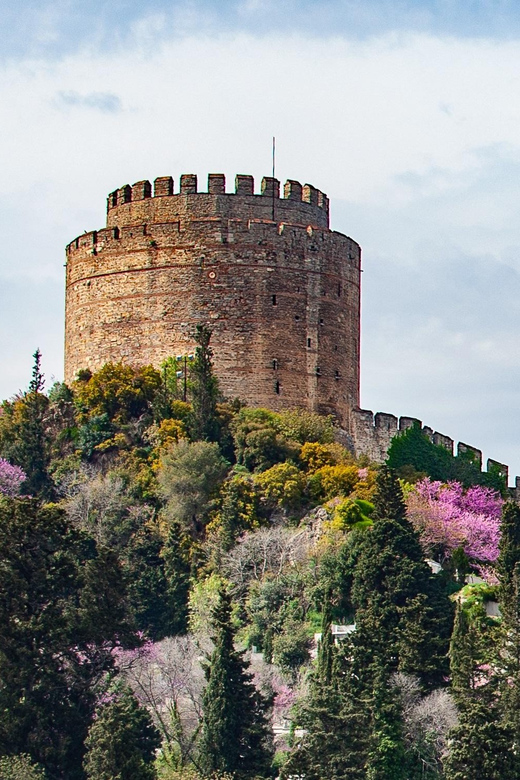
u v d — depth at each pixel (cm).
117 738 17012
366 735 17438
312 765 17150
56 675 18262
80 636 18688
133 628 19288
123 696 18462
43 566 18875
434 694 18462
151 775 17062
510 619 19338
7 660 18162
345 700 17688
